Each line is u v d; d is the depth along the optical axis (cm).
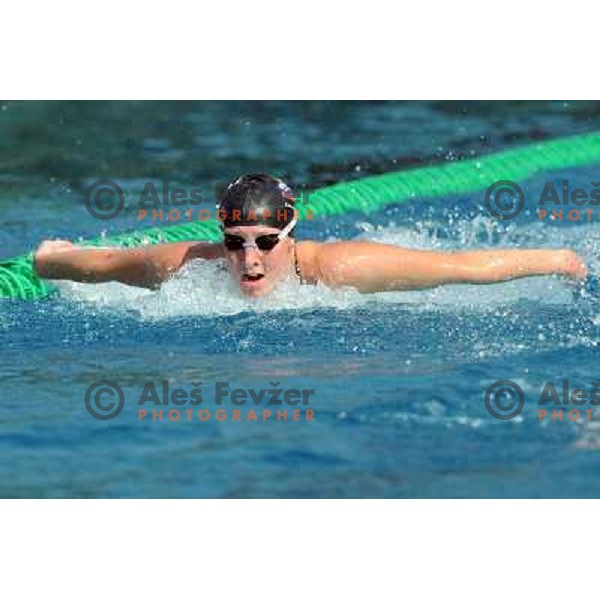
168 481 1498
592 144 3612
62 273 2255
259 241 2050
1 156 3522
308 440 1596
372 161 3419
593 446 1559
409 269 2097
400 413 1667
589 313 2077
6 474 1526
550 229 2778
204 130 3822
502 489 1447
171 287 2164
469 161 3416
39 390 1784
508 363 1841
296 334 1994
